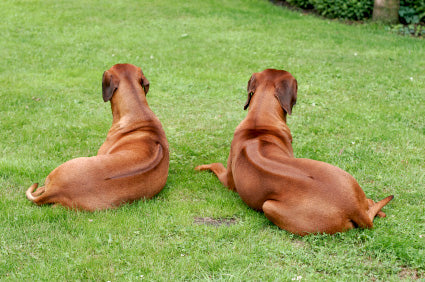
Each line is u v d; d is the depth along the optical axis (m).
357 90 8.97
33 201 4.61
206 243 4.08
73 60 10.47
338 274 3.71
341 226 4.09
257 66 10.38
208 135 6.96
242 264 3.77
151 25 13.57
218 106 8.15
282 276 3.60
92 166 4.48
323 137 6.83
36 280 3.52
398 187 5.24
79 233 4.16
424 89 8.98
